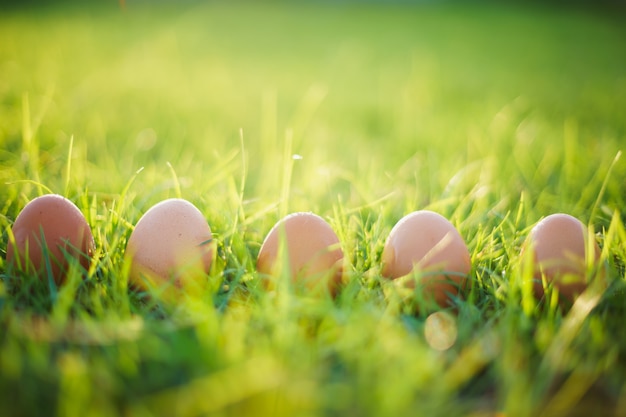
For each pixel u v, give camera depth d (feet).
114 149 2.88
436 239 1.93
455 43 7.62
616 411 1.70
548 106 4.14
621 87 4.80
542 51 7.06
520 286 1.92
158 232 1.93
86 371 1.68
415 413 1.63
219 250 2.04
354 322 1.78
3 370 1.69
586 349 1.80
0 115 3.15
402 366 1.70
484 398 1.72
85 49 5.95
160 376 1.70
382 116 3.97
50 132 2.98
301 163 2.84
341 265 1.93
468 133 3.23
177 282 1.92
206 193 2.34
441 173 2.69
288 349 1.71
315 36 8.18
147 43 6.57
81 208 2.19
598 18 10.49
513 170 2.70
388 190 2.54
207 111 3.88
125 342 1.74
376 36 8.20
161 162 2.78
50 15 8.99
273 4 12.37
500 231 2.13
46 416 1.65
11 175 2.42
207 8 11.18
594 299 1.82
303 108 4.05
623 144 3.01
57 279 1.96
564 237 1.93
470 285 1.95
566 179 2.57
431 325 1.83
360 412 1.66
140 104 3.96
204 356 1.70
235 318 1.84
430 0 12.89
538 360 1.78
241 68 5.72
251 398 1.65
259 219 2.24
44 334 1.76
